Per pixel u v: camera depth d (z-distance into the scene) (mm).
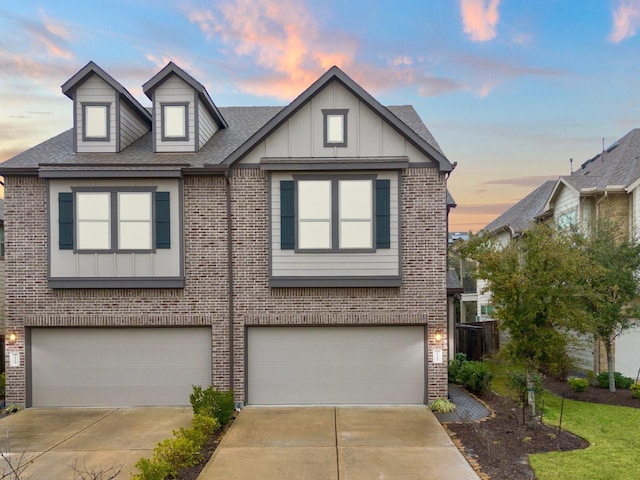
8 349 11055
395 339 11164
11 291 11078
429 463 7188
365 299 11039
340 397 11141
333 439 8438
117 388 11203
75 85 12094
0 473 7066
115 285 10969
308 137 11117
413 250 11008
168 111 12273
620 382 12758
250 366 11172
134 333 11250
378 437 8531
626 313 12180
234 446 8062
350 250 10906
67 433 9070
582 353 15250
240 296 11078
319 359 11156
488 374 11750
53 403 11148
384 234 10914
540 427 8750
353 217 10961
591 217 14289
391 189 10961
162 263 11039
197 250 11141
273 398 11133
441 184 10992
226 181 11094
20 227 11117
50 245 10977
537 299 8672
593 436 8367
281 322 11016
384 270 10898
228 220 11109
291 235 10922
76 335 11242
